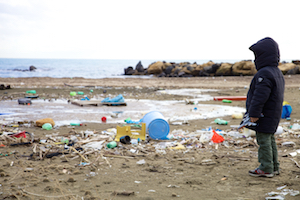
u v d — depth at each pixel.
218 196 3.15
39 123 7.73
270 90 3.50
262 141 3.73
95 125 8.17
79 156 4.91
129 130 6.38
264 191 3.28
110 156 4.97
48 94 16.33
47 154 4.97
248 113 3.73
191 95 17.27
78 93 16.73
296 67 36.69
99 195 3.19
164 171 4.16
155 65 49.12
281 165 4.30
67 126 7.95
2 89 18.02
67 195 3.17
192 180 3.71
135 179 3.80
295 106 11.65
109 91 18.88
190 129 7.71
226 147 5.78
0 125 7.64
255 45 3.74
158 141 6.33
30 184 3.53
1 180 3.66
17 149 5.34
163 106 12.52
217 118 9.55
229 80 30.92
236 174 3.96
